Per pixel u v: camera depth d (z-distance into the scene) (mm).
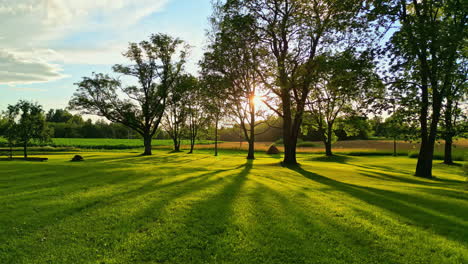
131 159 34812
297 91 27125
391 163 34312
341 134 79438
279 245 6059
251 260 5461
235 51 26578
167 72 48625
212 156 44531
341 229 6898
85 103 45344
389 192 11773
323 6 23688
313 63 22594
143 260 5480
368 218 7777
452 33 16156
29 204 8945
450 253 5594
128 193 10836
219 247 5980
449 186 15297
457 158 39188
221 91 29234
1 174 15203
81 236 6543
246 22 24484
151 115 48156
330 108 41719
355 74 19938
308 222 7410
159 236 6496
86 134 152375
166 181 13992
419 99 20031
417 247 5910
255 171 20938
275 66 24125
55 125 144250
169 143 104062
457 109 20656
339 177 18531
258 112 30609
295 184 14188
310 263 5340
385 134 22828
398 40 17984
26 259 5480
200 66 31203
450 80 19406
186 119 57906
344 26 20953
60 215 7930
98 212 8227
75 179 14062
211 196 10391
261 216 7918
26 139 33156
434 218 7793
